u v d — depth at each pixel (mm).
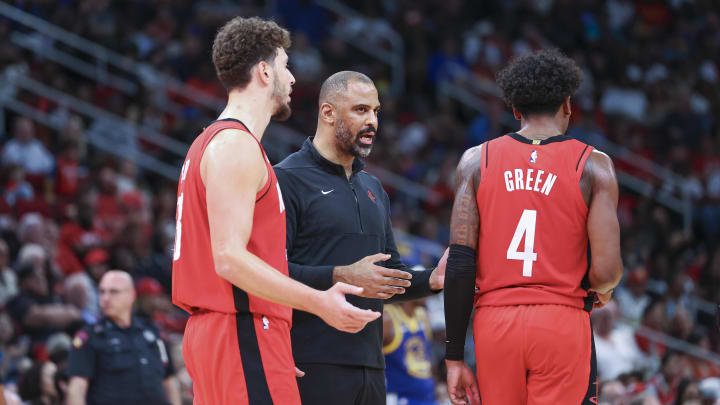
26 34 46281
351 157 14336
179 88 47125
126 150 42156
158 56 48469
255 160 10766
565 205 11992
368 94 14016
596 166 12086
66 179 38906
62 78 44875
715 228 49781
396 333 20203
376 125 14148
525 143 12398
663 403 29469
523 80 12547
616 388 25047
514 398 12047
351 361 13406
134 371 20609
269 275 10211
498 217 12188
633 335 34469
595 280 11961
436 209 46031
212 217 10438
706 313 41531
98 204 37156
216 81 49250
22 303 28109
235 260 10195
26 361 24953
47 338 27172
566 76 12500
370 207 14406
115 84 45562
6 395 16406
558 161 12133
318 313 10195
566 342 11750
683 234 46812
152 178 42969
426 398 20484
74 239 34531
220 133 10891
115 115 43469
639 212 48688
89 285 30547
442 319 30078
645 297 38969
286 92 11742
